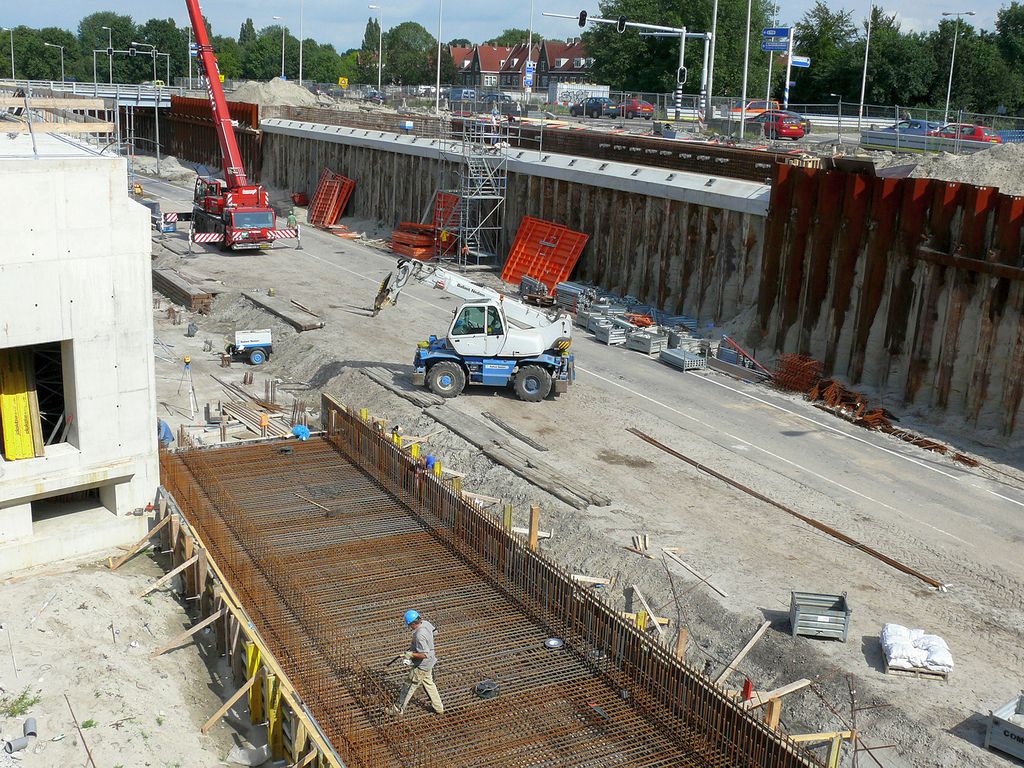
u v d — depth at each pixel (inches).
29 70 6230.3
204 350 1266.0
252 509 749.9
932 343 1021.8
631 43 3496.6
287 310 1352.1
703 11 3361.2
